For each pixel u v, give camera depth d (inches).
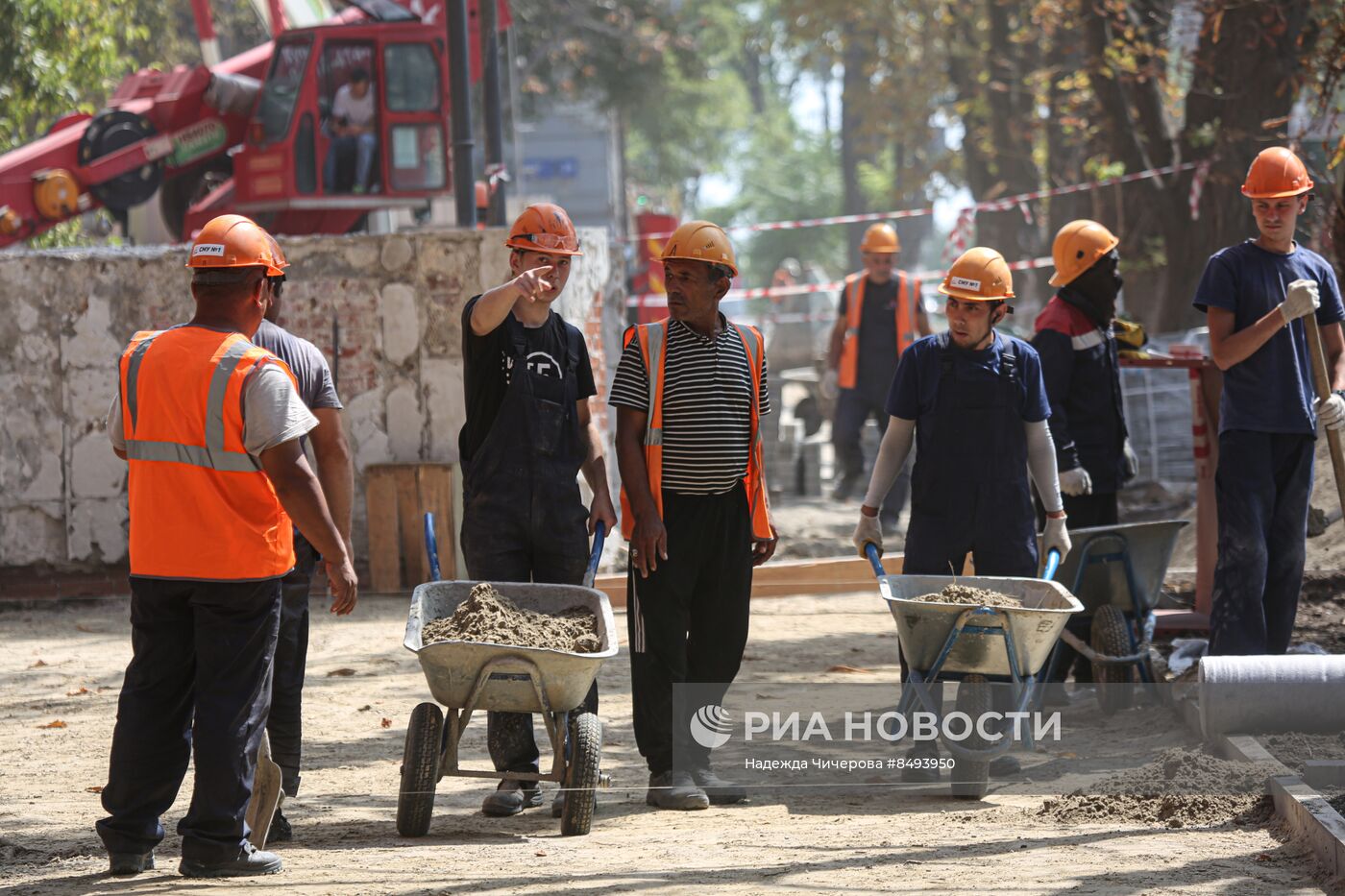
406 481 1185.4
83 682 889.5
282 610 552.4
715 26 5536.4
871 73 4082.2
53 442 1234.0
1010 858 493.4
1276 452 690.8
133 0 2439.7
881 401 1581.0
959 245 1857.8
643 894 450.9
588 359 606.2
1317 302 655.1
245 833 488.4
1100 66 1796.3
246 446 478.3
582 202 4825.3
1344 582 954.7
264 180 1779.0
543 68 4210.1
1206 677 604.1
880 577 626.5
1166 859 484.1
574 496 594.9
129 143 1723.7
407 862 506.9
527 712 556.7
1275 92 1573.6
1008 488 657.0
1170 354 848.3
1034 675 606.2
